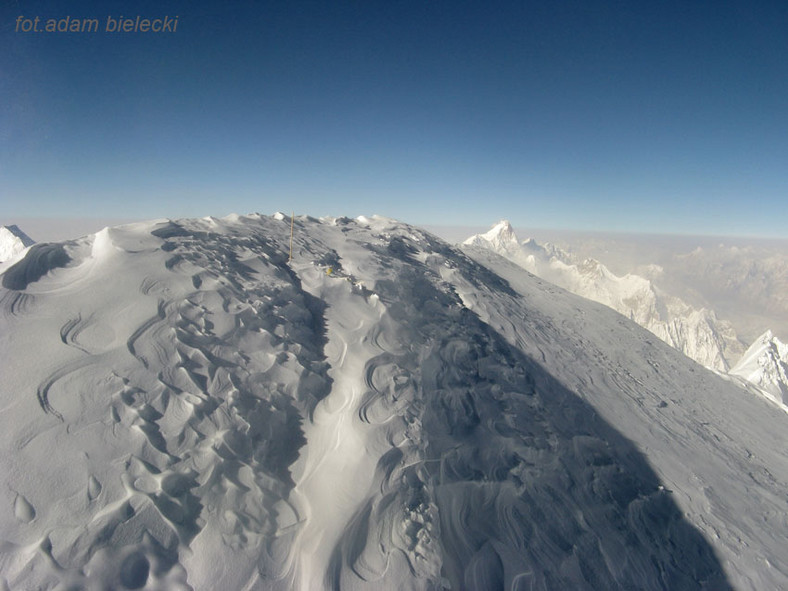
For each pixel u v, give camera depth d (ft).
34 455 15.43
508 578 18.89
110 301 22.53
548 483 25.70
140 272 25.02
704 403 55.31
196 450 17.54
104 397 17.89
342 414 22.53
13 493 14.34
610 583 21.39
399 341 31.55
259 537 15.83
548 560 20.71
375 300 34.45
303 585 15.03
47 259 24.79
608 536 24.21
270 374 22.94
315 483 18.94
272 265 34.50
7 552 13.06
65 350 19.30
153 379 19.39
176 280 25.57
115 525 14.16
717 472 37.32
